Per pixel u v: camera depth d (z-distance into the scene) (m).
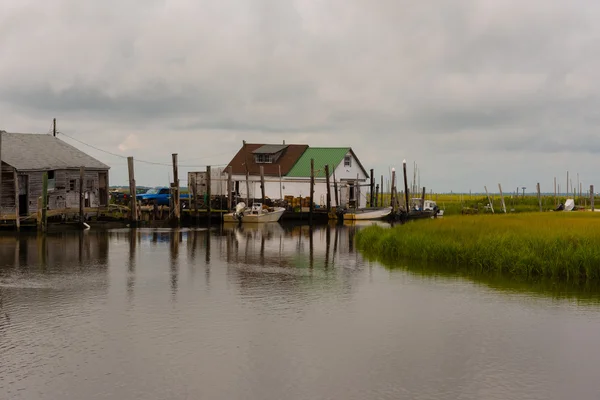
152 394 15.45
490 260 32.56
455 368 17.31
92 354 18.36
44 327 21.20
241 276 31.55
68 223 55.91
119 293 26.91
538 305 24.48
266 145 89.19
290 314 23.20
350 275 31.62
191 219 68.56
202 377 16.56
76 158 62.66
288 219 73.44
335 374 16.81
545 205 98.12
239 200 81.25
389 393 15.55
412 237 38.22
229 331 20.81
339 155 85.25
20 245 43.91
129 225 61.91
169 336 20.20
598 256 29.02
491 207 90.75
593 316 22.89
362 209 77.62
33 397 15.23
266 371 17.02
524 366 17.50
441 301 25.30
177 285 28.91
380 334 20.50
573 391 15.75
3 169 52.44
